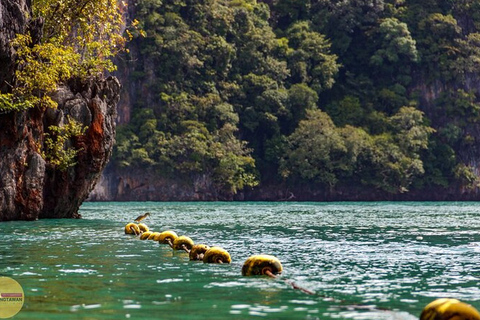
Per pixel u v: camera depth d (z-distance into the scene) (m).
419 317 9.41
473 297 11.34
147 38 113.06
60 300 10.50
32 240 22.28
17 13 29.89
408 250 19.50
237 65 120.00
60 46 36.16
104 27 40.53
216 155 104.69
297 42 127.94
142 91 111.69
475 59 125.12
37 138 34.31
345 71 128.62
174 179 104.19
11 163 32.03
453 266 15.48
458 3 132.38
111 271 14.09
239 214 47.69
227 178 104.81
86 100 37.44
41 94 34.56
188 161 104.81
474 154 122.56
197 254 16.30
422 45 127.94
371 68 128.75
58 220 35.16
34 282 12.43
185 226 31.95
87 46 39.75
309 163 109.31
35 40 32.72
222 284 12.32
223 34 120.00
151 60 112.31
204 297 10.90
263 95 115.00
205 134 107.50
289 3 133.88
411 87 127.00
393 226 32.25
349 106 120.81
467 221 37.53
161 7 116.69
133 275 13.48
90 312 9.55
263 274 13.58
